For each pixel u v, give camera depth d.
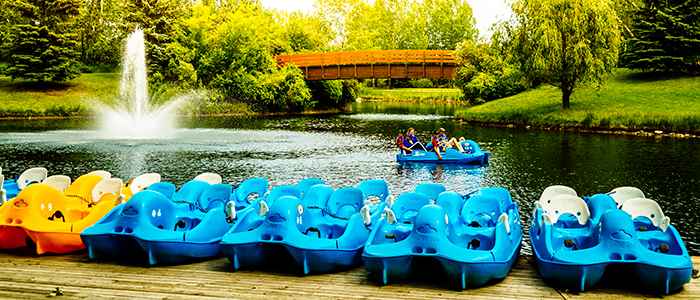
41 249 5.68
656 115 26.25
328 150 19.03
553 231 5.59
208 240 5.71
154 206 5.64
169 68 42.03
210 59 43.56
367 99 76.56
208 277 5.20
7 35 46.06
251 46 44.97
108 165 14.90
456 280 4.87
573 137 24.00
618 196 6.52
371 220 5.98
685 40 37.94
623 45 32.94
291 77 44.56
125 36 43.31
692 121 24.41
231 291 4.83
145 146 19.47
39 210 5.82
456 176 13.68
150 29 41.75
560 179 13.19
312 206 6.31
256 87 42.69
